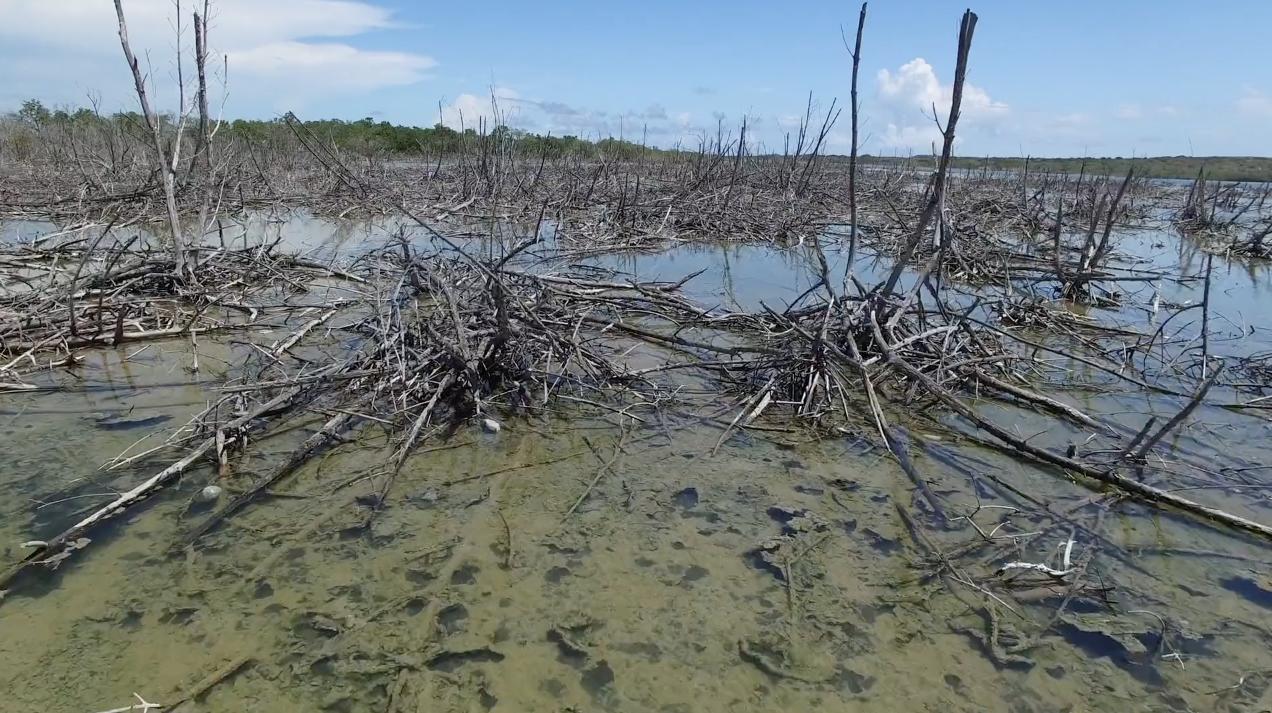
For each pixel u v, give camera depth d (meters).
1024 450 4.64
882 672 2.92
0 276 7.84
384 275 8.71
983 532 3.80
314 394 5.14
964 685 2.87
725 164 19.83
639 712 2.69
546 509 3.99
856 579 3.49
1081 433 5.15
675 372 6.20
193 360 6.02
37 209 14.08
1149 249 13.84
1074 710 2.77
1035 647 3.08
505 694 2.74
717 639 3.07
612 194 17.23
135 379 5.59
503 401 5.40
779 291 9.56
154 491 3.97
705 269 10.30
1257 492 4.32
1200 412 5.57
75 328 6.12
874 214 16.95
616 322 7.07
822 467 4.59
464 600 3.24
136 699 2.63
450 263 7.61
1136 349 6.89
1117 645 3.09
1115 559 3.69
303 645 2.94
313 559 3.48
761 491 4.27
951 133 5.82
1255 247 12.98
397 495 4.07
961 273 10.34
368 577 3.36
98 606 3.10
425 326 5.85
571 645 3.00
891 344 6.02
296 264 9.22
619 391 5.66
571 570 3.47
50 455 4.35
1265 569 3.62
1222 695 2.84
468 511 3.94
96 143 19.11
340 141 24.97
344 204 16.39
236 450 4.45
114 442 4.55
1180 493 4.32
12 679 2.71
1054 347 7.25
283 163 21.59
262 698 2.69
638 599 3.29
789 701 2.77
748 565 3.57
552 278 7.80
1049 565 3.64
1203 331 6.17
